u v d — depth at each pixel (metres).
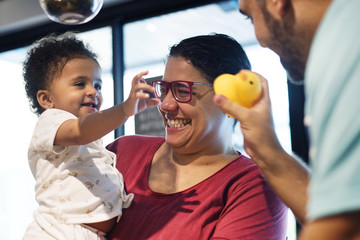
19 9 3.85
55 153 1.19
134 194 1.30
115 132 3.31
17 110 4.01
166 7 3.40
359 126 0.41
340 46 0.44
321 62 0.46
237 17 3.23
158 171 1.35
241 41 3.21
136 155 1.44
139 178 1.35
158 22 3.51
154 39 3.60
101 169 1.26
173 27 3.51
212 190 1.21
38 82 1.36
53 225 1.17
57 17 1.05
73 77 1.33
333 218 0.42
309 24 0.62
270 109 0.85
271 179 0.88
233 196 1.17
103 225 1.22
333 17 0.47
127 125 3.33
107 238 1.25
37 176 1.26
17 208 3.99
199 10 3.30
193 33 3.47
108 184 1.25
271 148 0.85
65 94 1.32
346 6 0.46
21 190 4.01
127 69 3.61
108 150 1.49
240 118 0.83
